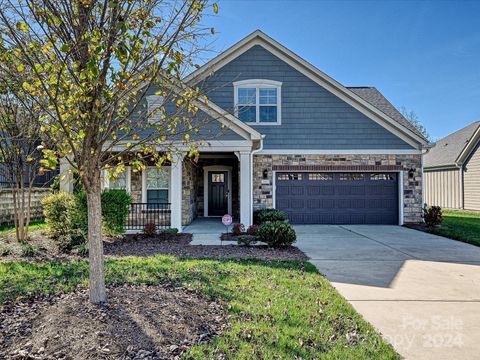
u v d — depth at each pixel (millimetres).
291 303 4609
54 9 3486
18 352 3129
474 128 23484
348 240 10117
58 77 3250
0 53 3510
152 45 3871
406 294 5273
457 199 21984
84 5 3525
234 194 16641
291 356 3242
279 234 8672
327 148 13688
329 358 3234
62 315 3725
